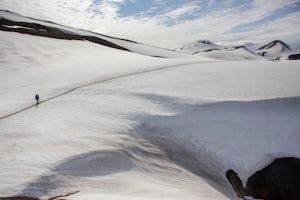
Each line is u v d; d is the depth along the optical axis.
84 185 17.28
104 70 49.25
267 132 31.47
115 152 22.20
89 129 27.20
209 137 30.78
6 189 15.22
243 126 31.97
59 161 18.95
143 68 50.72
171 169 24.58
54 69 51.75
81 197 14.64
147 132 29.53
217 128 31.69
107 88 39.56
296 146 30.23
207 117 32.56
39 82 43.94
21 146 21.83
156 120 31.16
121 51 82.44
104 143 23.89
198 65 54.19
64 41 83.19
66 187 16.73
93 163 20.31
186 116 32.22
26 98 36.41
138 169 22.00
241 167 28.38
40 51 66.94
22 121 28.55
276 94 35.31
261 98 34.28
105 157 21.33
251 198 25.58
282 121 32.34
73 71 49.41
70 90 39.22
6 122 28.25
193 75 45.75
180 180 22.64
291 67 50.34
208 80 42.72
